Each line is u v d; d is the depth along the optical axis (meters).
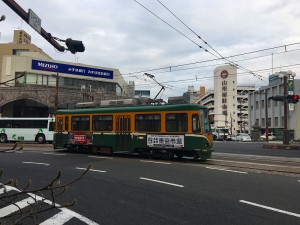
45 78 52.16
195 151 18.52
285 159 20.36
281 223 6.93
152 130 19.83
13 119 39.22
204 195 9.59
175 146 18.91
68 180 12.06
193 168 15.36
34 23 10.97
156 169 14.97
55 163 17.19
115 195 9.56
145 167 15.64
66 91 49.25
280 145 31.61
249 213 7.69
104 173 13.74
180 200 8.96
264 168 15.63
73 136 23.39
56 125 24.58
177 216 7.41
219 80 116.62
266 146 32.84
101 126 22.02
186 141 18.62
